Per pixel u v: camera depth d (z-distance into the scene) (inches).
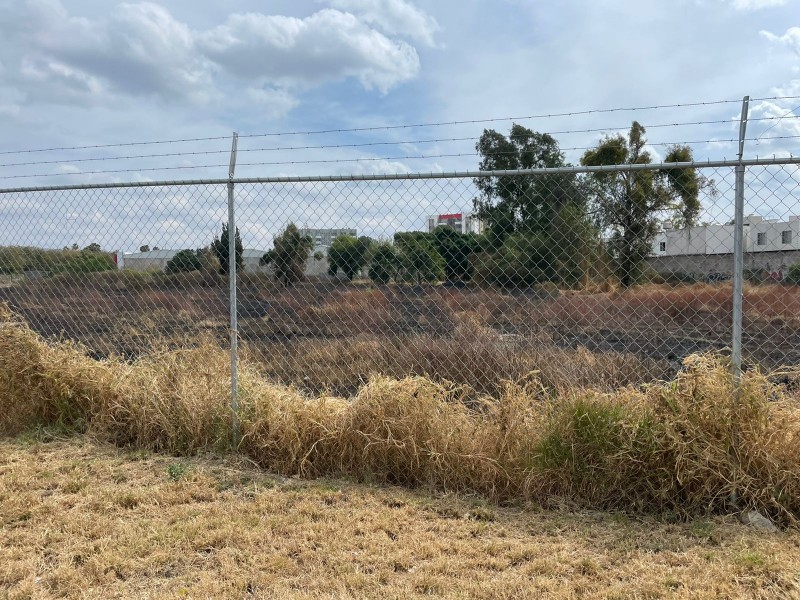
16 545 113.8
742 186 126.7
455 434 146.5
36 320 272.2
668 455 128.7
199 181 167.8
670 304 262.4
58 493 140.4
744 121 126.0
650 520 124.0
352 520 124.6
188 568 106.0
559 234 263.9
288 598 94.2
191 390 174.6
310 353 282.0
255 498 138.3
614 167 133.9
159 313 319.9
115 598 96.0
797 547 110.0
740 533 115.7
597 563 106.3
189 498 137.5
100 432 180.2
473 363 241.6
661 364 255.6
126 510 130.5
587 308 281.0
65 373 189.0
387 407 150.9
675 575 101.0
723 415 126.3
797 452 123.8
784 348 276.2
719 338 299.9
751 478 123.2
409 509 130.6
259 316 371.6
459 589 97.8
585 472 133.0
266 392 170.7
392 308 295.6
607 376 231.8
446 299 265.6
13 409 191.8
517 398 147.7
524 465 138.4
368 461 150.1
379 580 101.3
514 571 104.9
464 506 133.5
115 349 281.1
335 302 309.1
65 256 254.2
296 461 154.9
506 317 280.1
